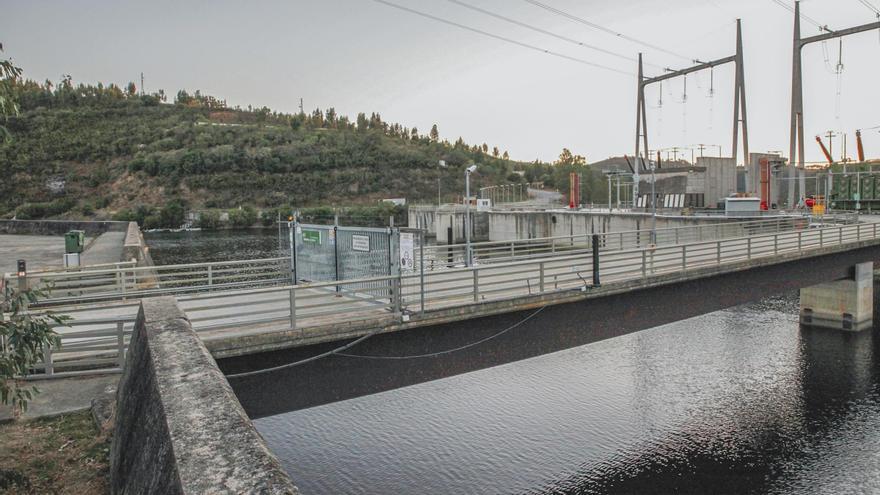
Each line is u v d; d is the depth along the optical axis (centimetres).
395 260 1317
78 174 15862
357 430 2036
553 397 2339
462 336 1304
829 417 2106
